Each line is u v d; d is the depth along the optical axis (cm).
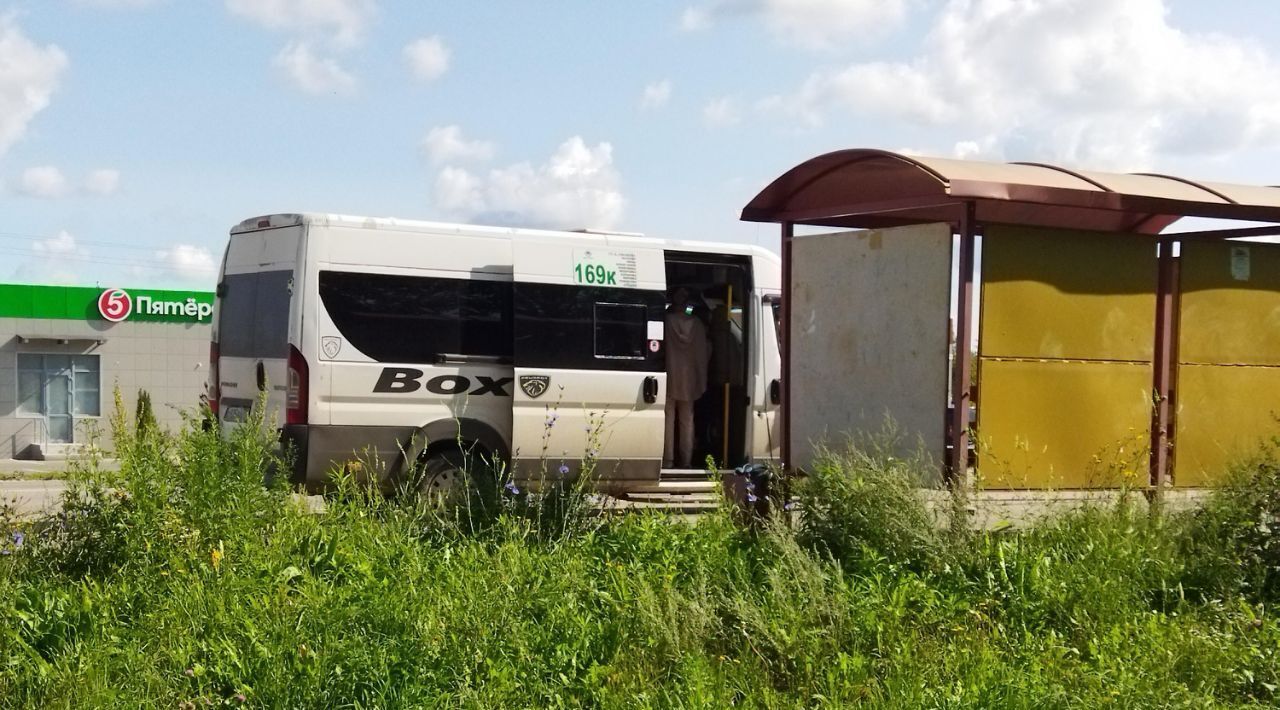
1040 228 895
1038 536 816
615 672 597
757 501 905
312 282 1096
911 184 916
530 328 1180
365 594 653
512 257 1189
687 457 1345
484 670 588
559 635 643
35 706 534
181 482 775
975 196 825
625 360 1231
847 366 965
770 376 1363
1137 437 930
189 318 3112
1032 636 683
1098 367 917
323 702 550
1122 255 929
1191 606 744
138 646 597
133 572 700
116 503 758
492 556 790
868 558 766
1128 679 593
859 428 950
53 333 2986
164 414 3073
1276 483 805
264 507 793
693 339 1345
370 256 1123
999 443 877
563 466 984
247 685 557
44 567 719
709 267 1400
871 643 655
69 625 619
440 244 1157
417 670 572
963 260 845
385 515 858
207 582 678
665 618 652
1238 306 981
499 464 1169
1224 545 796
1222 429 975
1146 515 859
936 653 626
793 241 1030
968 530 804
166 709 541
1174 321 959
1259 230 1026
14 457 2948
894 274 923
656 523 877
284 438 1084
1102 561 761
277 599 633
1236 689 625
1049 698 571
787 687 612
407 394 1129
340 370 1099
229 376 1186
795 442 1020
